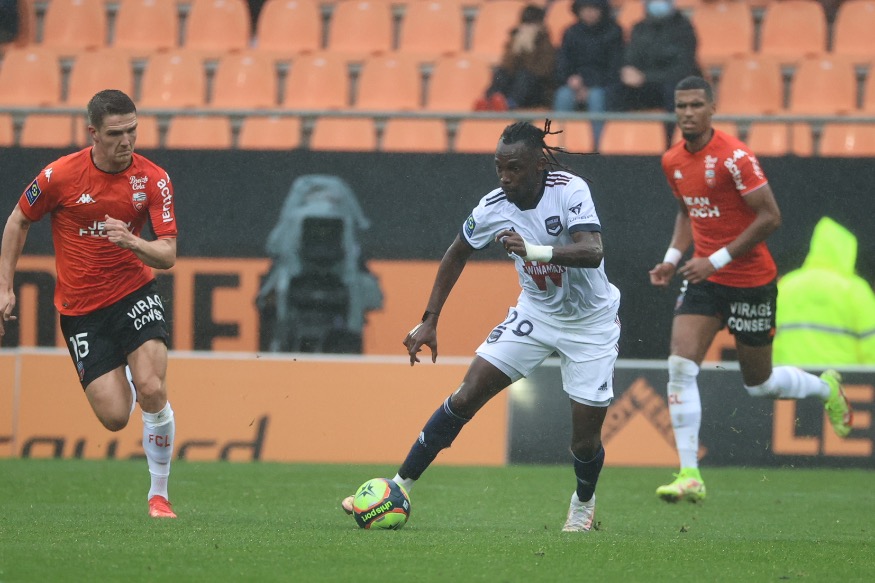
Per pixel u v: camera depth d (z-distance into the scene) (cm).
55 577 1505
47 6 5259
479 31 5116
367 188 3722
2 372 3694
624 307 3688
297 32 5175
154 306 2258
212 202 3747
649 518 2472
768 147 4012
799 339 3691
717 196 2755
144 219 2234
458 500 2727
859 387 3578
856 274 3688
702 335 2812
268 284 3744
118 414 2212
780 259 3703
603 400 2098
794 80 4809
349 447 3625
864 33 5034
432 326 2105
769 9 5144
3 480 2984
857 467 3550
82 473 3170
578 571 1619
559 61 4353
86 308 2228
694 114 2697
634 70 4269
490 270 3706
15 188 3766
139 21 5209
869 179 3653
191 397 3662
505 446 3609
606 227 3681
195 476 3164
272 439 3638
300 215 3731
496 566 1639
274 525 2120
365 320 3728
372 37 5134
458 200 3700
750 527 2330
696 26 5069
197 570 1566
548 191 2003
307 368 3669
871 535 2212
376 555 1714
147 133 4084
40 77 4925
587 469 2150
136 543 1809
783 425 3588
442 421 2091
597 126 3944
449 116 3884
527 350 2094
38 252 3766
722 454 3594
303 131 4147
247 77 4828
